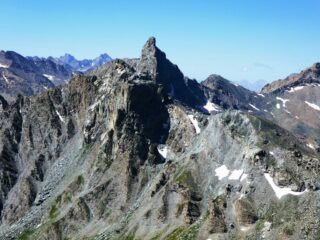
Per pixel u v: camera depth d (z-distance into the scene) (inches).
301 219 6053.2
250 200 6678.2
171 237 6919.3
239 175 7145.7
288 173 6678.2
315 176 6535.4
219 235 6481.3
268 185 6722.4
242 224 6481.3
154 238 7165.4
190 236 6683.1
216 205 6830.7
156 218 7504.9
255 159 7057.1
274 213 6333.7
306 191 6427.2
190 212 7155.5
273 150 7155.5
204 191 7465.6
